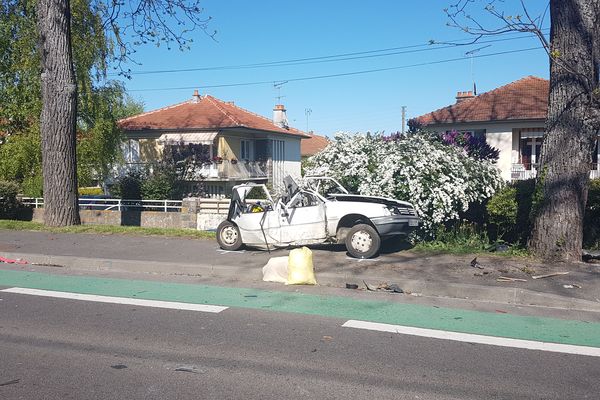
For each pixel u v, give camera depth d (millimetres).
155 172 27359
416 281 8023
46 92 13891
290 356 5414
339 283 8398
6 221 14578
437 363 5238
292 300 7578
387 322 6559
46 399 4441
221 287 8367
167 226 19000
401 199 11211
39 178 22078
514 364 5223
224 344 5770
